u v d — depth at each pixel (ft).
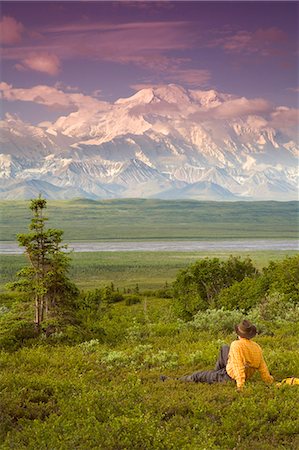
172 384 31.76
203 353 43.91
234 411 25.41
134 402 27.25
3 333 61.62
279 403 26.27
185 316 155.33
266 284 128.57
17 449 20.70
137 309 155.63
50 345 59.72
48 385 31.53
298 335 56.80
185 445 20.85
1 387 30.83
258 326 61.05
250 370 30.71
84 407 25.91
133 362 42.45
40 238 67.92
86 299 134.82
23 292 67.56
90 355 48.47
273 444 22.40
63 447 20.54
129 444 21.21
